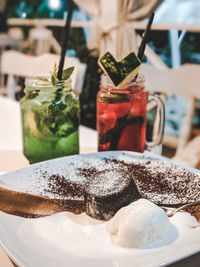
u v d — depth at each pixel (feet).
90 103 4.67
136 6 3.73
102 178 1.15
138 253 0.89
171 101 5.01
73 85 1.63
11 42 5.77
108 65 1.42
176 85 2.54
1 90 4.96
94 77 4.54
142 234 0.91
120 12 3.74
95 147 1.81
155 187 1.23
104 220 1.06
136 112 1.48
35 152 1.47
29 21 5.96
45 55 2.92
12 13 6.49
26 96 1.46
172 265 0.86
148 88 2.63
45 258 0.87
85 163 1.36
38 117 1.42
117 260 0.85
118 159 1.39
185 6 4.42
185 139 3.79
